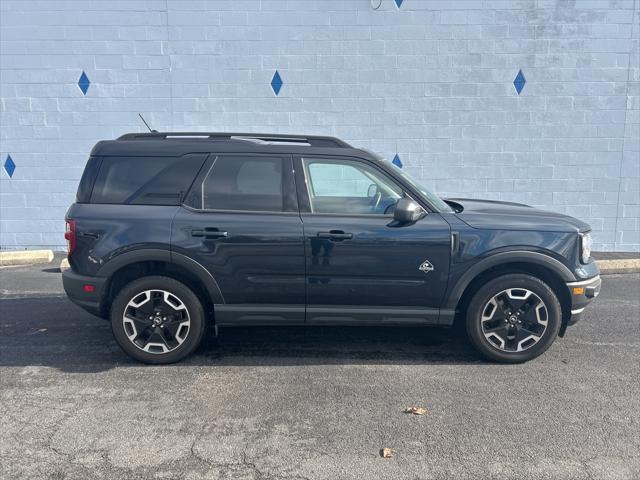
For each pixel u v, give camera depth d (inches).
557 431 137.2
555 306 173.9
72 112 340.5
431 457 125.5
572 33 329.7
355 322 177.2
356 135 342.6
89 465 121.7
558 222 177.6
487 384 164.1
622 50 331.0
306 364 179.0
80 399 153.3
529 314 175.8
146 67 336.2
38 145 343.6
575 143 341.4
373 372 172.7
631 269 311.0
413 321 176.7
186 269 172.6
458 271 171.6
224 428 137.8
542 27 329.1
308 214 173.0
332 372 172.7
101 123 342.0
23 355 185.8
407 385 163.2
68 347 193.5
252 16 330.6
